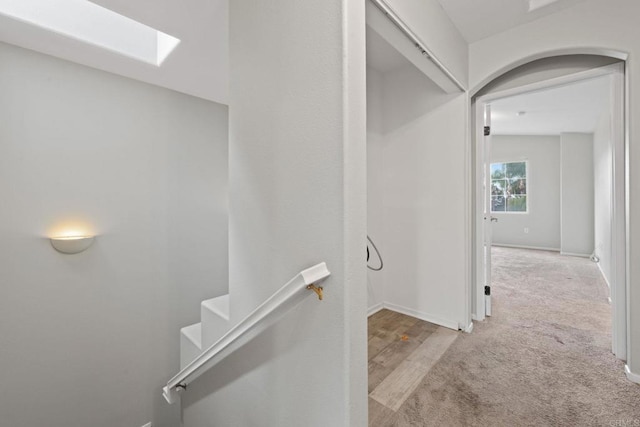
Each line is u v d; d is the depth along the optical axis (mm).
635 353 1777
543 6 1922
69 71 2262
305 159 1054
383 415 1565
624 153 1992
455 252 2572
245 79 1335
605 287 3770
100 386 2473
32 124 2109
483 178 2717
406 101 2887
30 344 2133
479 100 2643
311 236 1038
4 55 1982
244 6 1346
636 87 1732
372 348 2264
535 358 2074
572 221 6039
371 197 2963
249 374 1362
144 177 2705
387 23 1434
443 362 2049
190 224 3037
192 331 2049
